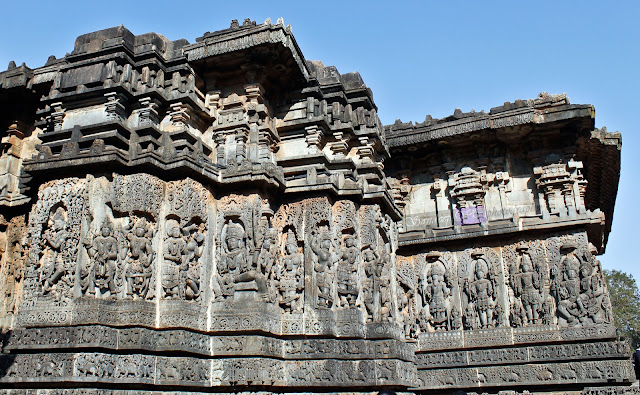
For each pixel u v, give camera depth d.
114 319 9.34
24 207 12.41
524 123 15.78
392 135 17.41
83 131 10.65
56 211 10.04
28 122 13.29
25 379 8.99
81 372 8.73
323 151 13.40
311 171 12.26
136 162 10.17
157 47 12.02
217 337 10.60
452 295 16.31
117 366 9.09
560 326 14.81
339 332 11.57
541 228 15.43
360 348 11.48
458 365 15.66
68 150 10.09
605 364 14.26
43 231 10.01
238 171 11.37
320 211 12.13
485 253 16.22
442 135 16.73
